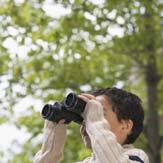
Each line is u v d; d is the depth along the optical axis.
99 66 18.14
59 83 17.88
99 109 6.46
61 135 6.95
